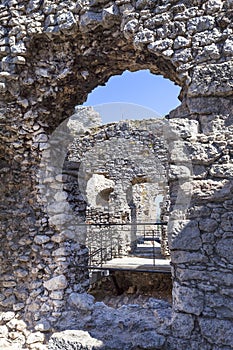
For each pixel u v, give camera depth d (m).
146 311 3.69
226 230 2.72
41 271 4.23
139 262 7.15
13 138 4.08
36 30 3.48
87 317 3.69
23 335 4.09
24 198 4.48
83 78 3.83
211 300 2.70
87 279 4.47
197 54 2.89
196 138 2.87
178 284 2.87
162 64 3.32
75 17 3.33
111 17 3.20
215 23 2.87
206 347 2.67
